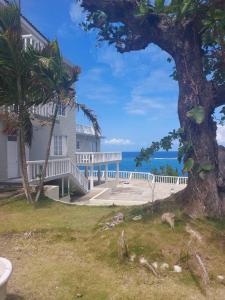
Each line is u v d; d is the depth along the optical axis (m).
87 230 8.41
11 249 7.31
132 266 6.04
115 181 30.03
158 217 7.46
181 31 7.69
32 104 12.65
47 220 9.76
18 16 11.77
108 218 8.62
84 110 12.95
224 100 7.71
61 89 12.34
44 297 5.07
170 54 8.22
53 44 11.84
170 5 6.79
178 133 7.70
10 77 11.59
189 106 7.50
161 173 31.25
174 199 8.12
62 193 19.09
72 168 20.47
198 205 7.35
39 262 6.50
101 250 6.78
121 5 7.92
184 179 27.38
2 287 4.11
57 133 23.75
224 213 7.32
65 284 5.53
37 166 16.09
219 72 8.54
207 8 7.09
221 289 5.34
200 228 6.76
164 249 6.25
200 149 7.41
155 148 7.89
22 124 12.39
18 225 9.19
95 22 8.70
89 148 36.22
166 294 5.14
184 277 5.66
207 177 7.36
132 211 8.50
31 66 11.51
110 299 5.02
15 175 19.28
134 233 6.88
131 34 8.61
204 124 7.46
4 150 18.06
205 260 5.97
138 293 5.19
